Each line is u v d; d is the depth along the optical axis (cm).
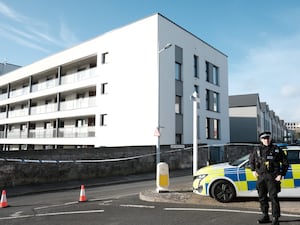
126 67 2566
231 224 610
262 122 5456
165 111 2388
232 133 4800
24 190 1279
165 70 2431
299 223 609
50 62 3391
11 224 674
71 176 1561
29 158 1409
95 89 3038
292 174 810
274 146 600
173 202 866
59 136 3133
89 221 675
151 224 627
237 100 4919
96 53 2836
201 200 867
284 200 844
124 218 692
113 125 2598
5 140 4000
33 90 3694
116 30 2681
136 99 2462
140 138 2400
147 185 1416
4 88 4691
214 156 2655
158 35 2392
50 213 788
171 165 2119
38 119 3447
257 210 739
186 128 2605
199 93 2847
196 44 2869
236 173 837
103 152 1723
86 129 2852
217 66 3225
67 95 3391
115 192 1203
